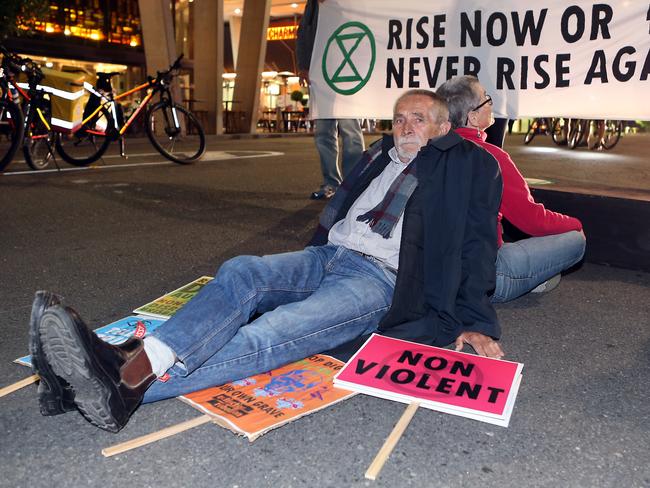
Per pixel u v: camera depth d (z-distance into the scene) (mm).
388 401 2148
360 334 2396
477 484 1697
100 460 1783
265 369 2143
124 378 1812
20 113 7332
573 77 4367
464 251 2396
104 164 8945
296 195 6492
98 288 3375
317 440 1898
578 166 10367
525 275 2873
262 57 21188
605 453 1859
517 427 1995
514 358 2543
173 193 6508
